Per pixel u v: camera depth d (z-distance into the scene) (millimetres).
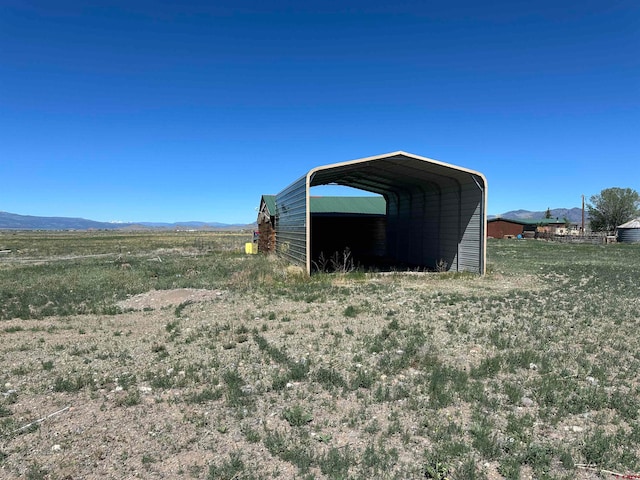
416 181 19078
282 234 22750
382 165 15938
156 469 3418
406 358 5816
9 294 11578
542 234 55094
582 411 4336
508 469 3291
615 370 5473
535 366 5578
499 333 7191
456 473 3277
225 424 4145
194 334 7363
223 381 5199
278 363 5809
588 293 11219
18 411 4457
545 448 3609
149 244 41781
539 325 7668
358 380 5059
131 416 4328
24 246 39812
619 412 4289
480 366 5469
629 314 8648
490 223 63219
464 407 4445
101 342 7004
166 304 10188
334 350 6320
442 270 17250
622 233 44156
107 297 11133
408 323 7918
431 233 19266
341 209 26781
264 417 4285
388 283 13125
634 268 17531
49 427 4105
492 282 13492
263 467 3432
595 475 3303
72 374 5523
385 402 4578
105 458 3574
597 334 7133
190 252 29344
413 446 3715
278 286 12398
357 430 4008
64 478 3281
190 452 3670
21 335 7496
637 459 3455
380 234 27641
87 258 25219
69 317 8953
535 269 17156
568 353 6102
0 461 3520
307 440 3818
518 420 4090
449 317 8391
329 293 11234
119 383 5172
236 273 14742
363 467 3406
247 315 8727
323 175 17984
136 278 14336
